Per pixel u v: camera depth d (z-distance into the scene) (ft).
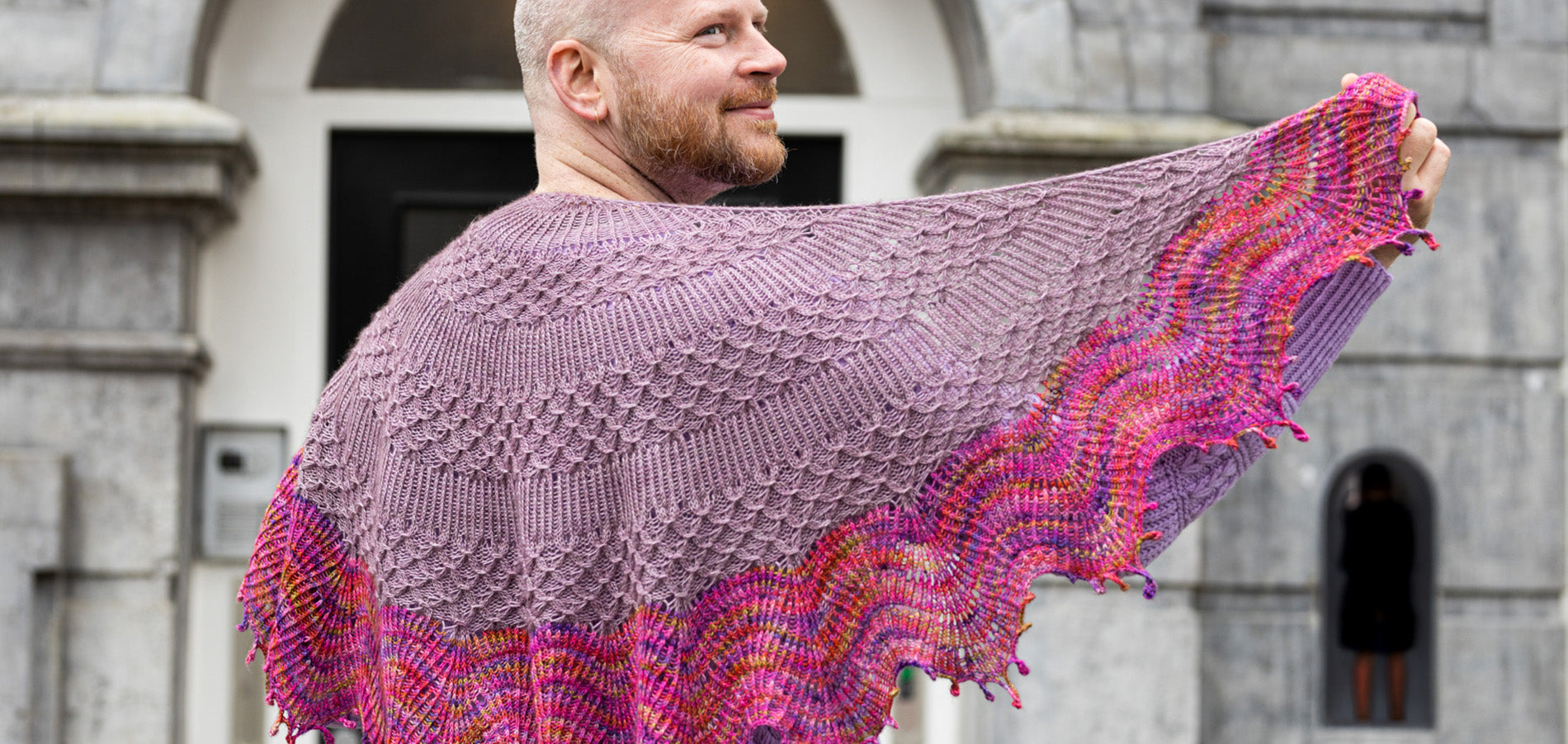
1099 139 11.16
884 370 4.02
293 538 4.50
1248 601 11.93
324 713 4.64
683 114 4.10
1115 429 4.06
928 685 12.09
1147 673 11.41
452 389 4.15
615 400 3.99
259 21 11.95
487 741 4.07
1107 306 4.17
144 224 10.95
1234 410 4.07
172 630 10.87
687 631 3.94
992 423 4.04
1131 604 11.43
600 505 4.01
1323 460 11.90
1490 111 12.13
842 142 12.39
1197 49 11.62
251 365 11.69
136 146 10.56
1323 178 4.17
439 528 4.15
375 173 12.10
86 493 10.84
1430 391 12.01
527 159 12.23
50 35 10.87
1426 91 12.10
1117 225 4.24
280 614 4.50
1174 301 4.18
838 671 3.99
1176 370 4.11
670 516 3.94
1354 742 11.85
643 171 4.28
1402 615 11.93
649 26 4.10
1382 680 12.01
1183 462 4.22
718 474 3.97
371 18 12.10
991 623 3.98
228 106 11.89
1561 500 12.05
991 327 4.12
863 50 12.34
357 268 12.03
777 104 12.26
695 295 4.01
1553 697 12.07
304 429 11.68
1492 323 12.06
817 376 4.00
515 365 4.09
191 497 11.30
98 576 10.89
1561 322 12.09
